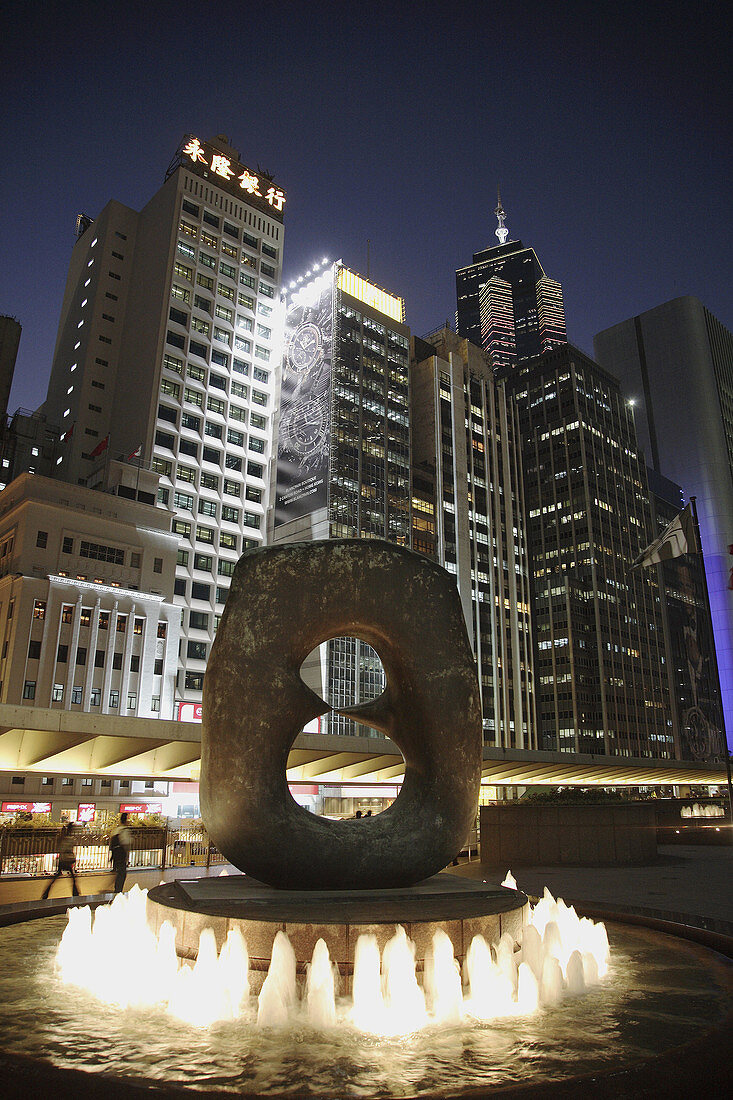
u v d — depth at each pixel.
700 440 160.62
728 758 34.78
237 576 9.87
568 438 131.12
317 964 7.38
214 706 9.34
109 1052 5.97
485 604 103.56
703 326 169.25
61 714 26.33
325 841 9.03
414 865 9.29
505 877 18.95
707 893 15.88
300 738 32.91
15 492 58.12
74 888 17.92
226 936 7.70
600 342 180.75
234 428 83.00
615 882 17.84
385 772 40.44
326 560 9.84
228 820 8.98
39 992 7.69
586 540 123.06
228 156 92.44
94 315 81.00
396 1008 7.20
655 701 124.56
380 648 10.15
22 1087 5.16
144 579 59.66
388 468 92.19
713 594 150.88
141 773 33.06
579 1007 7.26
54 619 53.41
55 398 85.25
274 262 91.81
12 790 48.59
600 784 62.06
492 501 110.94
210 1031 6.53
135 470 64.69
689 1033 6.48
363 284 98.25
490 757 41.44
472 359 116.62
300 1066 5.68
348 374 89.50
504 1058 5.88
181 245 81.81
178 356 78.12
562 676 111.75
